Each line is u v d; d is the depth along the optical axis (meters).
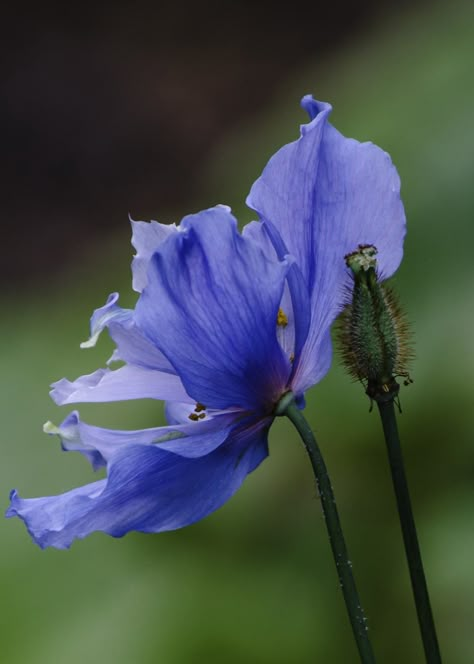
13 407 1.17
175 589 0.97
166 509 0.70
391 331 0.68
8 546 1.03
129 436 0.71
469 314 1.01
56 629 0.97
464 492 0.97
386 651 0.95
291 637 0.95
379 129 1.17
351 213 0.70
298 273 0.70
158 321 0.68
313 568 0.98
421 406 1.00
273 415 0.70
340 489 1.02
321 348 0.71
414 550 0.68
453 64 1.20
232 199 1.34
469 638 0.94
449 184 1.09
